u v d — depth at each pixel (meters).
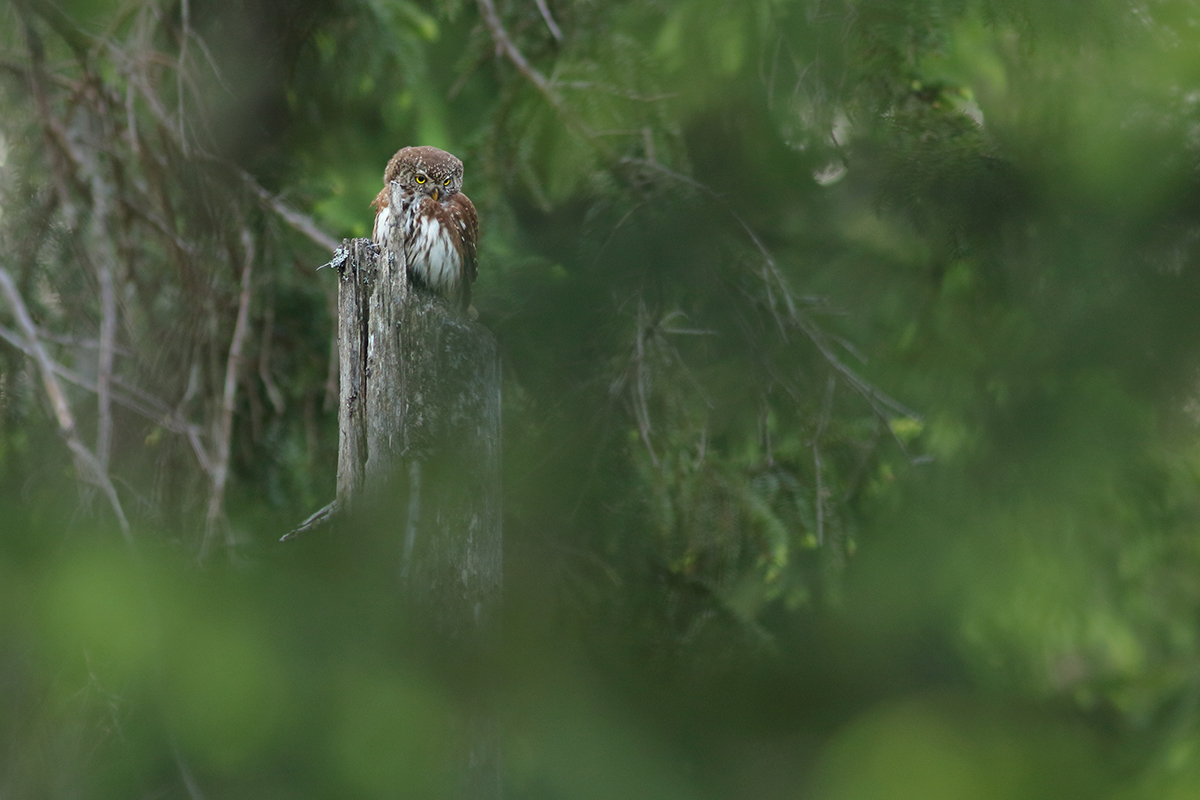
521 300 8.71
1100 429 9.70
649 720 7.77
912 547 10.52
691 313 8.89
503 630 5.59
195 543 7.59
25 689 4.63
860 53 7.89
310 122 10.10
